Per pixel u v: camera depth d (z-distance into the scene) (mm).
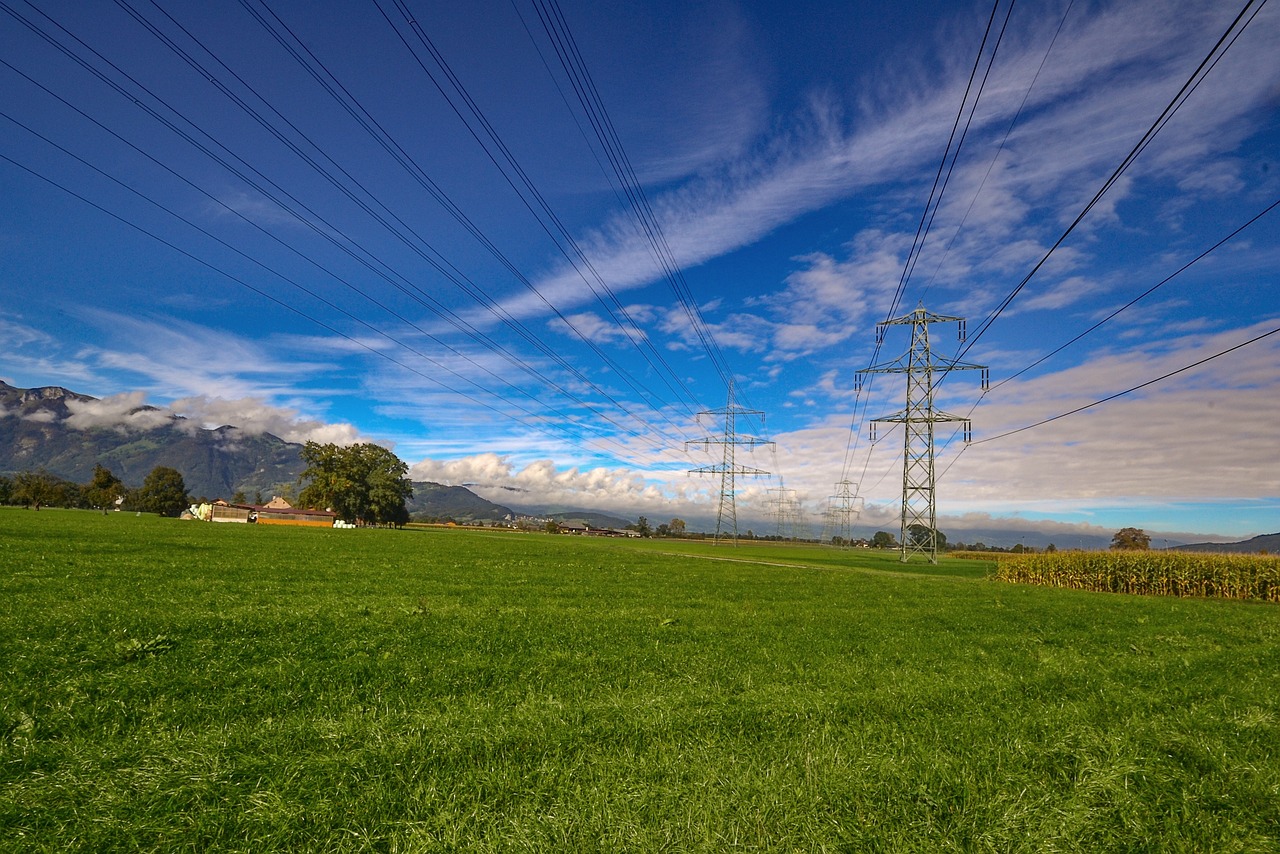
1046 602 33594
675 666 13328
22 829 5648
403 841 5707
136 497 198500
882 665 14320
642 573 44125
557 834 5875
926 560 103125
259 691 10172
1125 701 11266
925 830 6195
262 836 5723
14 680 10211
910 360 85625
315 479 158375
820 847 5770
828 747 8195
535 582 33594
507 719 9008
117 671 10945
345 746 7785
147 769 6906
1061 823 6375
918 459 88938
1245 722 9945
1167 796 7082
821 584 41094
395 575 32969
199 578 26359
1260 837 6230
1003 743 8648
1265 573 47156
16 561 28297
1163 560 52125
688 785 6914
